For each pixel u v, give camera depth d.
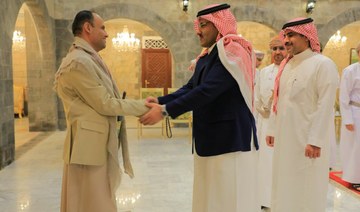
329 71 2.48
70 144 2.19
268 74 3.56
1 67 5.13
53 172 4.92
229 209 2.03
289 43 2.64
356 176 3.97
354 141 3.96
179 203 3.69
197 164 2.17
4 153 5.21
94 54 2.26
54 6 8.57
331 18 9.56
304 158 2.59
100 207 2.24
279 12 9.41
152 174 4.82
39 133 8.33
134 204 3.65
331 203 3.63
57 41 8.70
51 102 8.58
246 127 2.04
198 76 2.11
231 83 1.95
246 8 9.25
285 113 2.64
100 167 2.23
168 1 9.04
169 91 8.44
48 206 3.60
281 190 2.66
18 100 11.68
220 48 1.93
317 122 2.47
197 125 2.09
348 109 3.94
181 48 9.17
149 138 7.71
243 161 2.06
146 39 13.13
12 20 5.66
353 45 13.20
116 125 2.30
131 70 13.22
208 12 2.02
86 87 2.11
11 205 3.63
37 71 8.49
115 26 13.02
